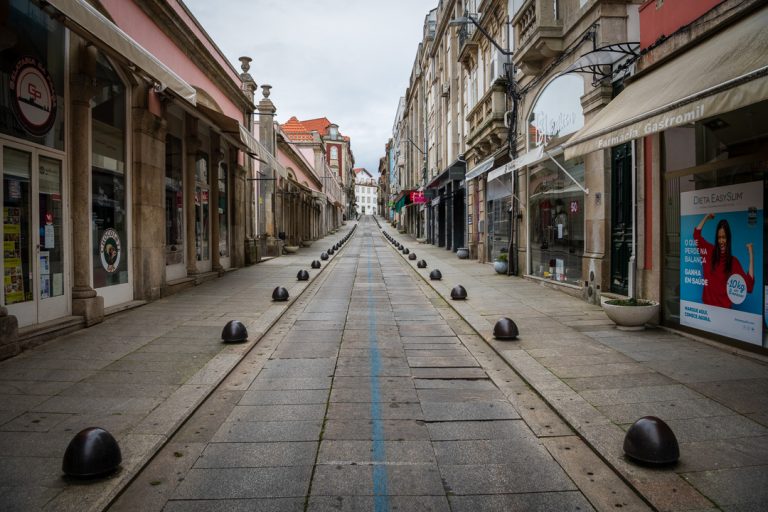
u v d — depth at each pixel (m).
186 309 9.67
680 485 3.17
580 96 10.52
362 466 3.61
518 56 12.95
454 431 4.22
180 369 5.79
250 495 3.22
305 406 4.83
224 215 17.58
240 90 18.77
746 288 6.02
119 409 4.54
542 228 13.58
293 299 11.09
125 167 9.88
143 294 10.29
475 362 6.33
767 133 5.72
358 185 178.88
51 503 3.00
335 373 5.91
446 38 31.62
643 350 6.41
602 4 9.42
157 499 3.17
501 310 9.54
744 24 5.71
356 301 11.32
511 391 5.18
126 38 6.42
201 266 14.85
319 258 24.28
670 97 5.62
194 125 13.36
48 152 7.37
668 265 7.55
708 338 6.67
